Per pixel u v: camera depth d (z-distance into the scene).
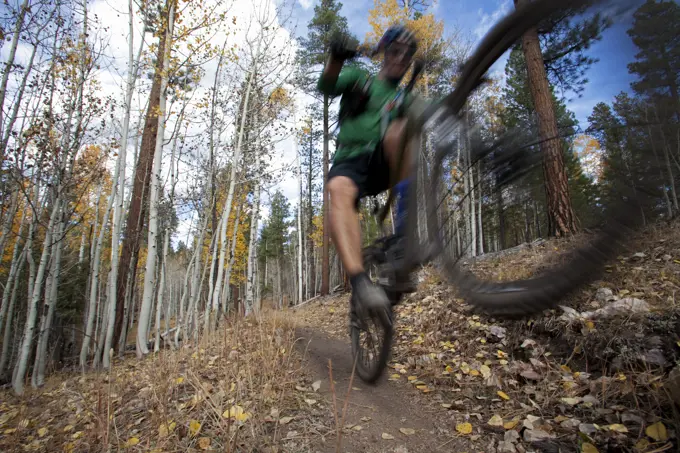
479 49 1.65
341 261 1.87
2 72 8.40
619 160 1.31
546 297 1.43
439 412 2.48
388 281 1.93
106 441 2.32
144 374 4.02
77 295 13.63
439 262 1.88
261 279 45.09
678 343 2.29
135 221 11.27
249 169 12.66
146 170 11.04
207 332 5.14
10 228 10.52
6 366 11.48
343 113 2.09
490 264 5.18
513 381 2.63
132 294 12.30
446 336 3.74
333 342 4.90
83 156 9.88
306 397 2.79
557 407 2.28
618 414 2.04
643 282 3.29
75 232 16.83
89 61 9.32
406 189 1.87
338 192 1.94
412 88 1.95
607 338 2.63
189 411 2.64
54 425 3.44
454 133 1.90
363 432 2.26
